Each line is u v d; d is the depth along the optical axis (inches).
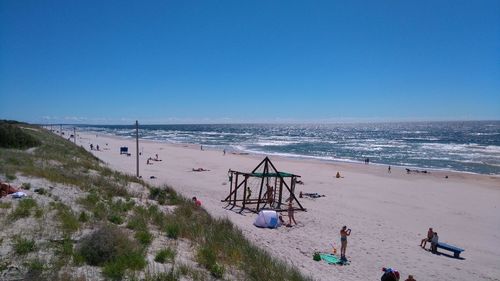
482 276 511.8
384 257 563.5
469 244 666.2
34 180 546.6
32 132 1897.1
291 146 3157.0
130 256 273.0
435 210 926.4
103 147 2684.5
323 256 535.5
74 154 1273.4
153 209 491.5
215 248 356.2
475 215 885.8
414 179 1421.0
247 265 328.5
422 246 633.6
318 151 2669.8
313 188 1184.2
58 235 309.6
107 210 435.2
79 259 258.8
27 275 226.4
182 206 573.6
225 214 758.5
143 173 1359.5
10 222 329.7
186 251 334.3
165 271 261.4
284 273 342.6
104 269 248.7
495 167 1831.9
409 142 3582.7
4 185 438.6
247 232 610.2
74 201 459.8
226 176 1369.3
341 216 815.1
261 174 858.1
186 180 1243.2
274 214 694.5
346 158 2208.4
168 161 1855.3
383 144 3344.0
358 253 571.5
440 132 5669.3
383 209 911.0
